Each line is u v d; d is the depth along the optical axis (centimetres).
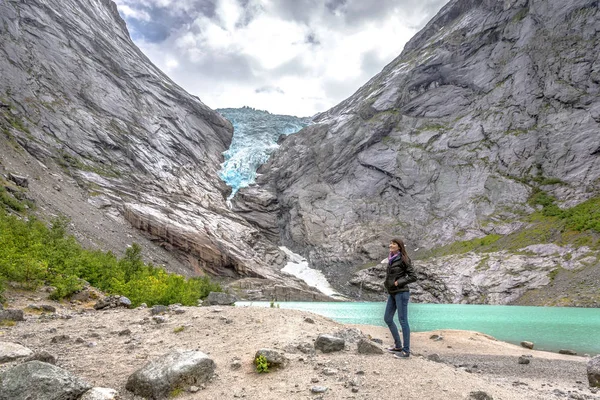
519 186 8781
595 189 7688
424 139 11381
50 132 8700
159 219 8144
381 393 640
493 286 6544
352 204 11250
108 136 9962
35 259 2088
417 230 9650
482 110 10812
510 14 11362
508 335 2642
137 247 3522
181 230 8244
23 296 1752
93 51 11775
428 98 12225
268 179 13388
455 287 7038
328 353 877
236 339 978
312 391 641
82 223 5994
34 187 5844
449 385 700
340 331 1038
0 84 8381
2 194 4294
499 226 8156
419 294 7606
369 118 13000
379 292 8488
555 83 9550
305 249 10894
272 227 11888
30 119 8469
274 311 1360
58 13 11294
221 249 8550
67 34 11169
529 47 10531
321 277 9731
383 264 8775
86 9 13062
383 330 2423
